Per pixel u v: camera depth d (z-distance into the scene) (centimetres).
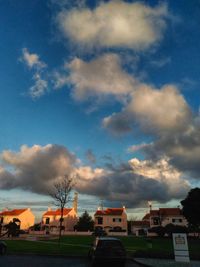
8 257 1994
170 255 1856
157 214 8356
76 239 4475
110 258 1496
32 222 9500
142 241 4184
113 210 8931
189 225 5803
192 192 5059
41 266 1505
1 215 9000
